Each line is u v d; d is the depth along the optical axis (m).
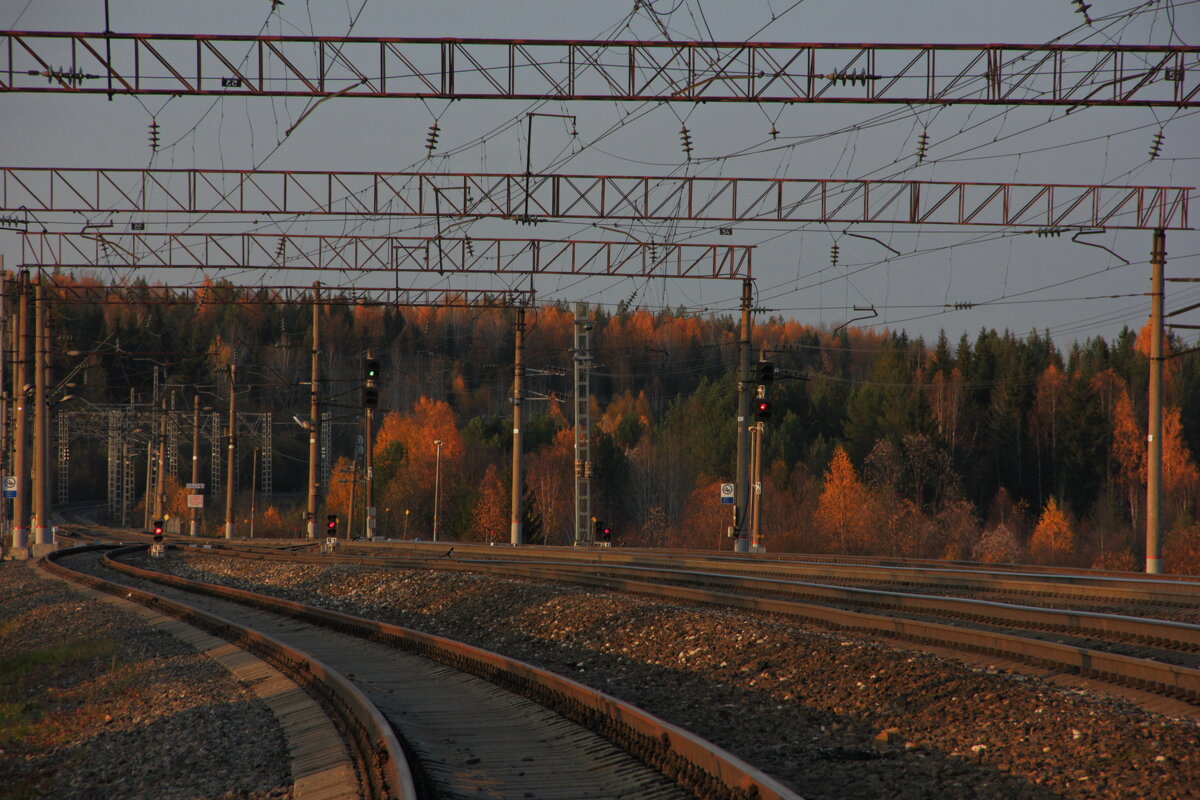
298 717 26.47
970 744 20.58
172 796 21.61
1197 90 43.19
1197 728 19.55
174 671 37.28
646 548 87.00
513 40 43.62
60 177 60.19
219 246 71.50
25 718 34.03
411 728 23.67
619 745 21.47
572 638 39.25
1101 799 16.73
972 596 43.91
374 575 62.34
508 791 18.94
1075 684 24.78
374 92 43.72
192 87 43.31
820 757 20.66
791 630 32.75
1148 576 51.00
